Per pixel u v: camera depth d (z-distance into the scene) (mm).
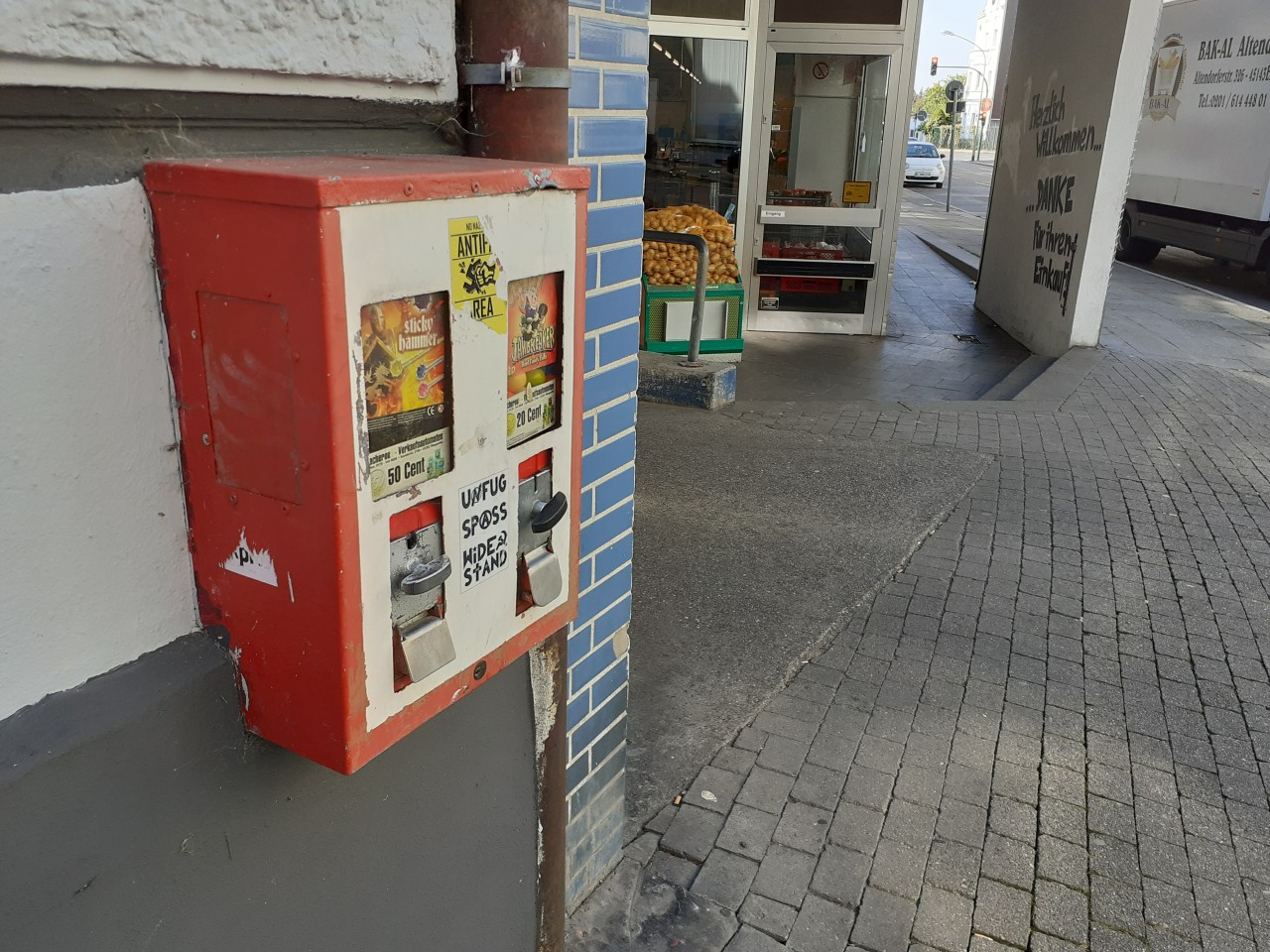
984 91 60938
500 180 1216
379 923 1582
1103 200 8258
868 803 2707
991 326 10758
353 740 1195
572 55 1730
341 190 997
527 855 1909
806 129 9352
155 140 1116
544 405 1420
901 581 4078
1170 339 9516
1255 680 3451
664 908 2311
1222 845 2627
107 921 1155
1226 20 12602
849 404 6699
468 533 1309
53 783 1055
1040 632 3711
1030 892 2422
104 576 1138
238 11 1143
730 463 5379
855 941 2248
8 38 927
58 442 1056
